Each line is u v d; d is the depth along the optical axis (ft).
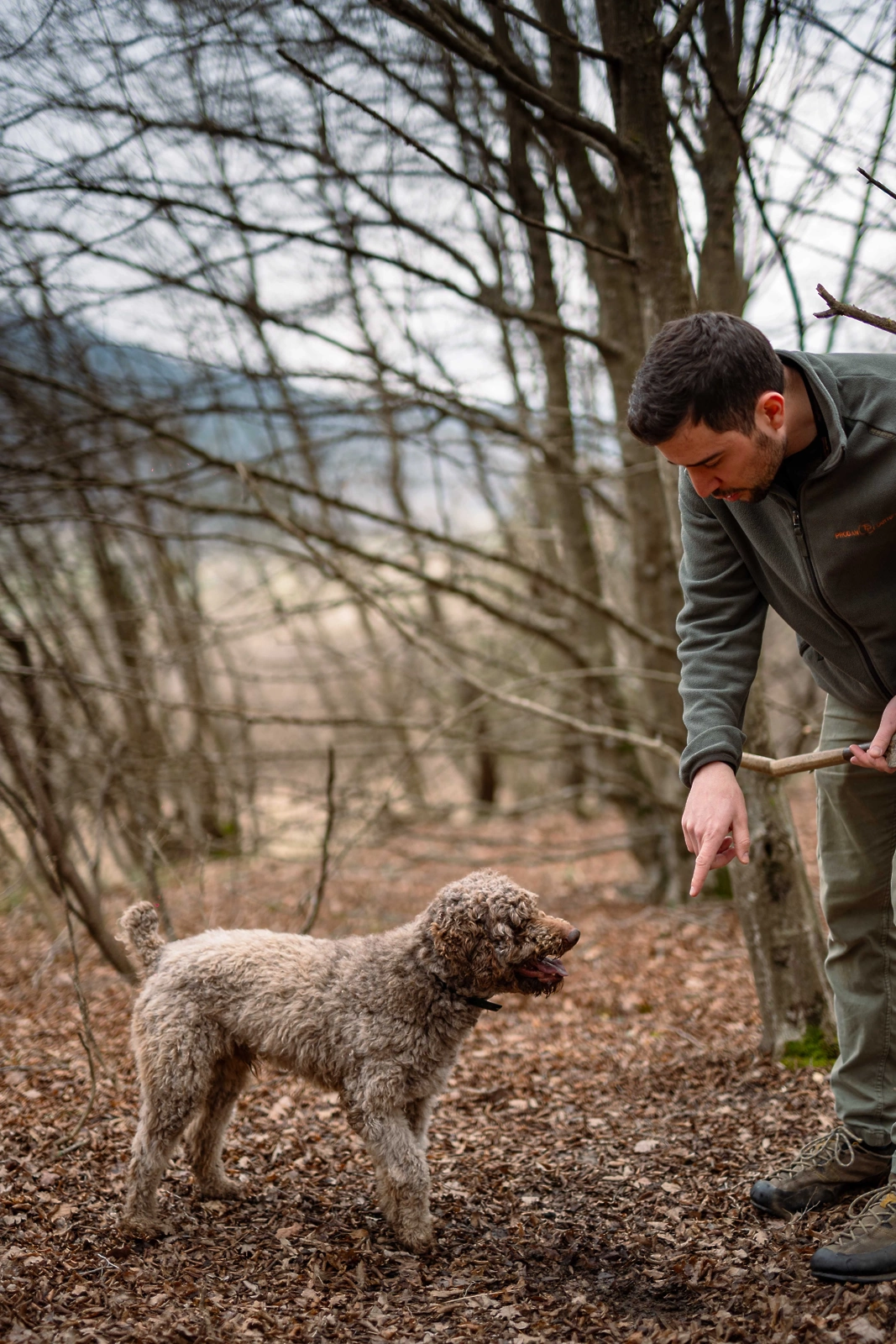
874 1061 9.46
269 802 39.70
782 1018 14.21
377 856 37.42
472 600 25.81
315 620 41.37
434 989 10.04
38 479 21.89
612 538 38.55
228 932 11.17
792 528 7.96
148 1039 10.19
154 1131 9.96
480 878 10.29
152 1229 9.77
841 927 9.46
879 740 7.84
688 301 13.93
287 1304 8.48
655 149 13.48
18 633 20.44
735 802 8.11
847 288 18.24
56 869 15.08
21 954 23.06
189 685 38.04
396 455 36.68
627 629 25.05
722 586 9.17
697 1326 7.80
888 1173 9.46
